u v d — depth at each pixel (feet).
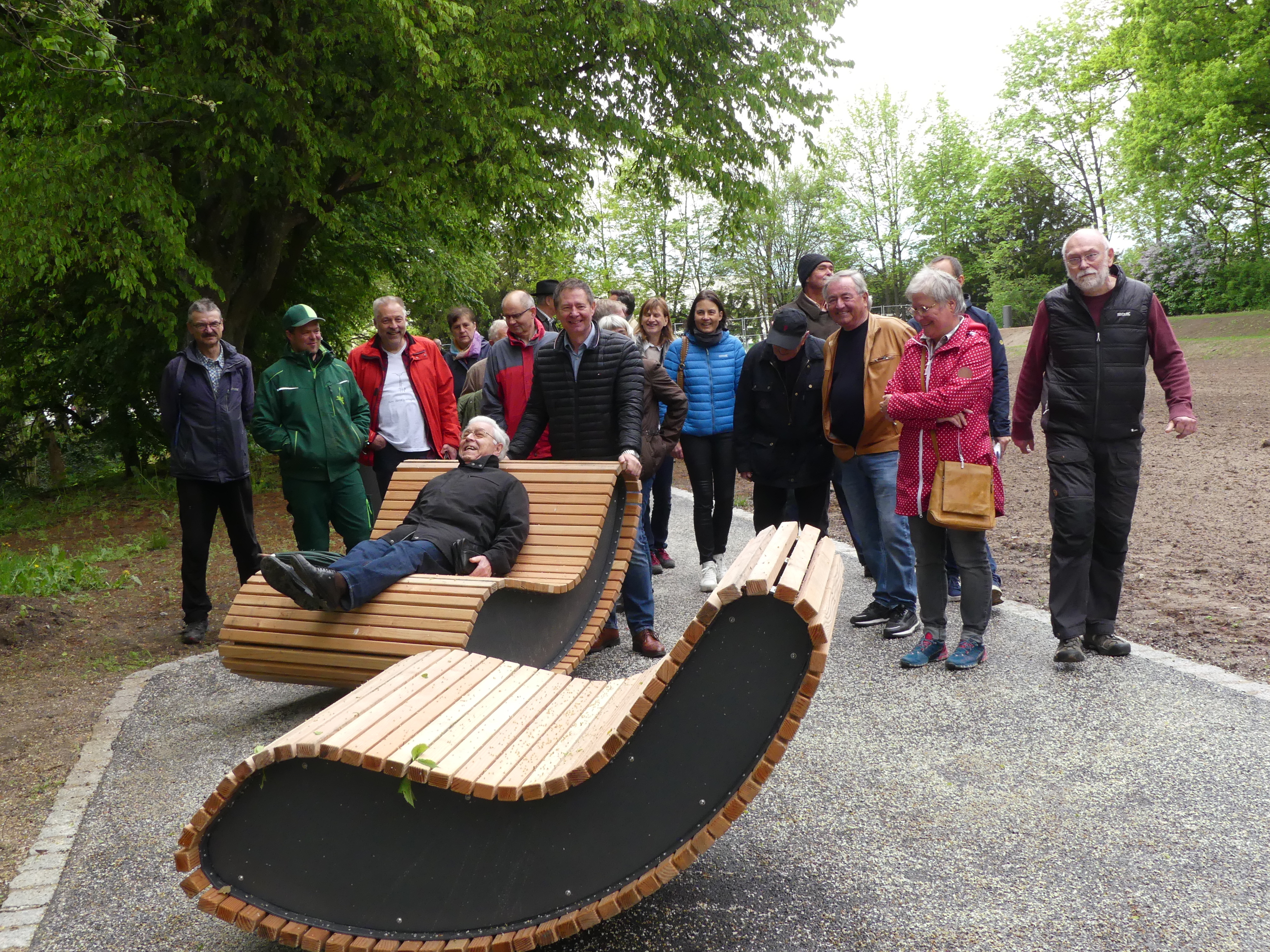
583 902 8.25
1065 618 15.66
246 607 14.79
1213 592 19.54
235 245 47.91
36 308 57.11
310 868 8.48
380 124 39.40
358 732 8.66
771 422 19.74
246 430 21.58
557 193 47.32
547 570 16.62
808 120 54.39
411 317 75.10
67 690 17.30
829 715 14.06
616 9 46.29
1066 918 8.74
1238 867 9.46
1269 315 103.65
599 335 18.57
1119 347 15.67
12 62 32.07
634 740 8.24
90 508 47.14
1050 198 174.19
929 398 15.29
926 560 16.12
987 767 11.98
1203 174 108.68
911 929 8.69
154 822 11.65
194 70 35.73
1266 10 98.94
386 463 22.84
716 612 7.99
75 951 8.99
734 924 8.89
